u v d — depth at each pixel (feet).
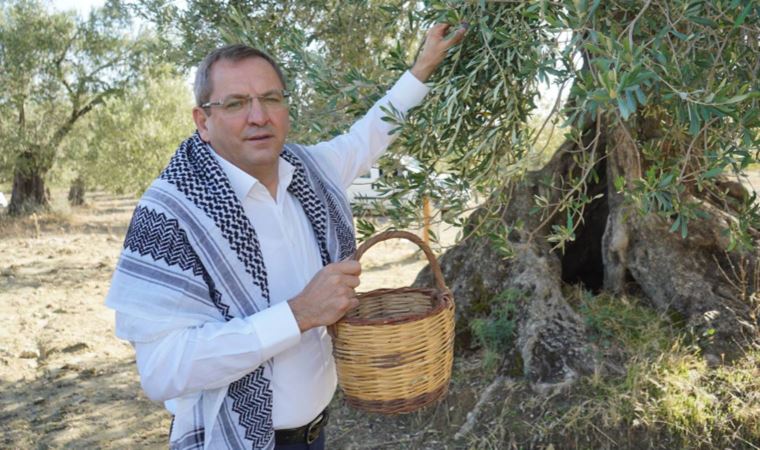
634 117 10.25
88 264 33.42
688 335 12.84
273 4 11.37
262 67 5.75
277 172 6.17
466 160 7.34
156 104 53.78
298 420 6.10
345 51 11.42
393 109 7.02
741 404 11.05
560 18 5.83
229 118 5.69
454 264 15.83
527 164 7.14
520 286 14.03
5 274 30.19
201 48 11.75
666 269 13.71
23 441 14.19
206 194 5.57
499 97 6.98
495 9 6.75
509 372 12.76
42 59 52.03
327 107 8.45
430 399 5.94
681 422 10.81
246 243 5.60
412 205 7.88
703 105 5.16
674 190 6.59
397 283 26.91
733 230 7.57
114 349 19.53
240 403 5.62
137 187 52.80
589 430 11.07
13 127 53.16
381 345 5.67
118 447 13.92
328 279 5.41
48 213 54.85
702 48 6.26
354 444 12.56
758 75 6.37
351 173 7.17
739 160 6.29
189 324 5.39
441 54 7.03
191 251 5.44
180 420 5.76
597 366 12.05
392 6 8.96
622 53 4.91
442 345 5.98
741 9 5.73
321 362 6.27
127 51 53.57
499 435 11.55
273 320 5.32
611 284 14.70
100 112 53.62
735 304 13.17
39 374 17.74
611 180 14.40
